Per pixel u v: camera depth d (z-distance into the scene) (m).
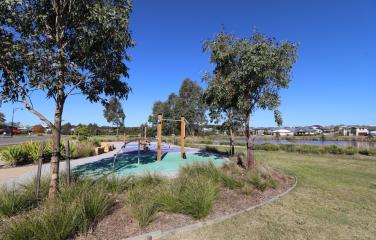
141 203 4.99
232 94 9.70
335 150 19.61
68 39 5.59
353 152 19.09
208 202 5.22
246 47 9.34
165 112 41.34
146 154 17.00
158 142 13.84
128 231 4.33
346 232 4.68
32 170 10.09
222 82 9.67
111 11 5.14
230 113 14.07
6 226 3.91
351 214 5.61
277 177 8.79
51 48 5.23
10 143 28.09
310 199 6.68
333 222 5.13
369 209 5.98
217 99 10.11
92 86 6.08
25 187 5.54
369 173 11.06
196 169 7.83
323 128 106.69
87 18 5.15
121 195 5.75
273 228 4.77
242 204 5.98
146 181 6.56
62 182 5.74
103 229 4.29
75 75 5.20
